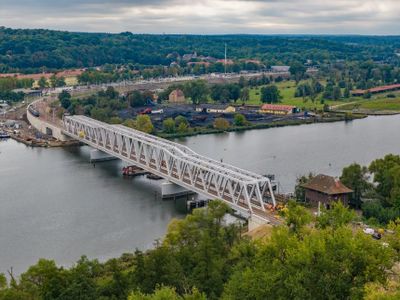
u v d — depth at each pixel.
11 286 88.81
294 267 74.31
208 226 110.44
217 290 86.50
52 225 151.00
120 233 144.62
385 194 151.25
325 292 70.81
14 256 129.88
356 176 154.88
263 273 74.44
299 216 100.69
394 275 86.00
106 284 88.44
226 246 105.81
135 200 175.25
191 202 167.00
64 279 86.94
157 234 143.62
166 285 86.06
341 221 96.12
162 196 177.25
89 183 196.88
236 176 153.12
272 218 136.25
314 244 74.81
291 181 194.50
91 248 134.38
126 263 115.56
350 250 74.06
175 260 91.81
